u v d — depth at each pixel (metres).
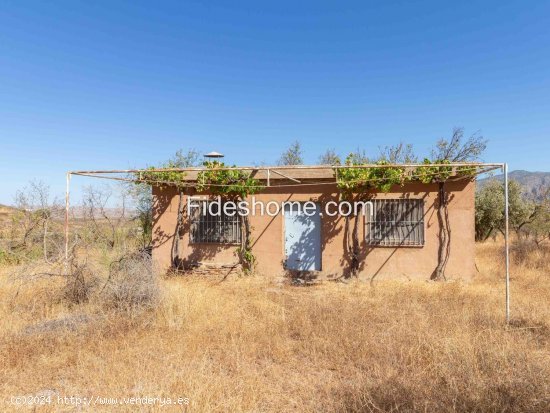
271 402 3.69
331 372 4.36
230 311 6.59
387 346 4.85
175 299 6.82
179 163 16.98
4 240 11.45
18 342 4.95
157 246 11.08
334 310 6.68
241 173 10.20
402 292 8.28
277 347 4.95
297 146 23.09
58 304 6.74
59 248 7.69
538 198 17.73
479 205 18.36
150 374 4.11
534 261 11.57
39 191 11.94
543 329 5.60
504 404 3.42
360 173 9.32
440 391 3.71
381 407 3.46
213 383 3.92
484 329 5.44
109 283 6.80
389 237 10.04
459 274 9.69
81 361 4.45
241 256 10.71
